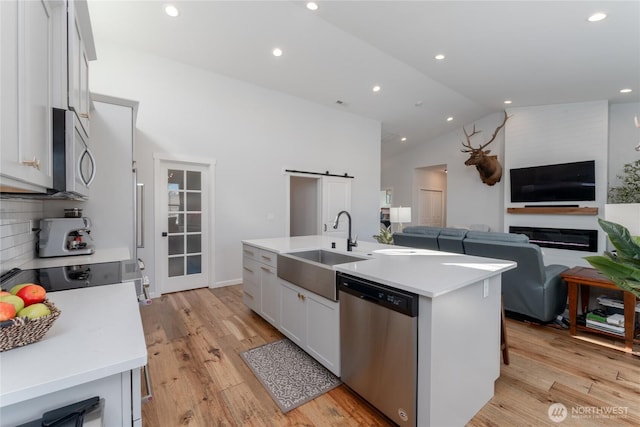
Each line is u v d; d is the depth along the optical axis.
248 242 3.23
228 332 2.82
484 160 6.25
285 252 2.59
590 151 5.34
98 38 3.51
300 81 4.77
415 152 8.80
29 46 0.97
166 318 3.18
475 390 1.74
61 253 2.19
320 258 2.88
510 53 3.86
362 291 1.73
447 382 1.51
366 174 6.48
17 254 1.80
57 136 1.25
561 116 5.67
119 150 2.65
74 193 1.39
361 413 1.75
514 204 6.28
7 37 0.81
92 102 2.51
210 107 4.32
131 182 2.69
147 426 1.64
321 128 5.68
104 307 1.15
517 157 6.21
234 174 4.56
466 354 1.64
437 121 7.03
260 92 4.84
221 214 4.45
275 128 5.02
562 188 5.52
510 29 3.31
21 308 0.86
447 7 3.01
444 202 9.94
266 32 3.56
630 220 1.43
